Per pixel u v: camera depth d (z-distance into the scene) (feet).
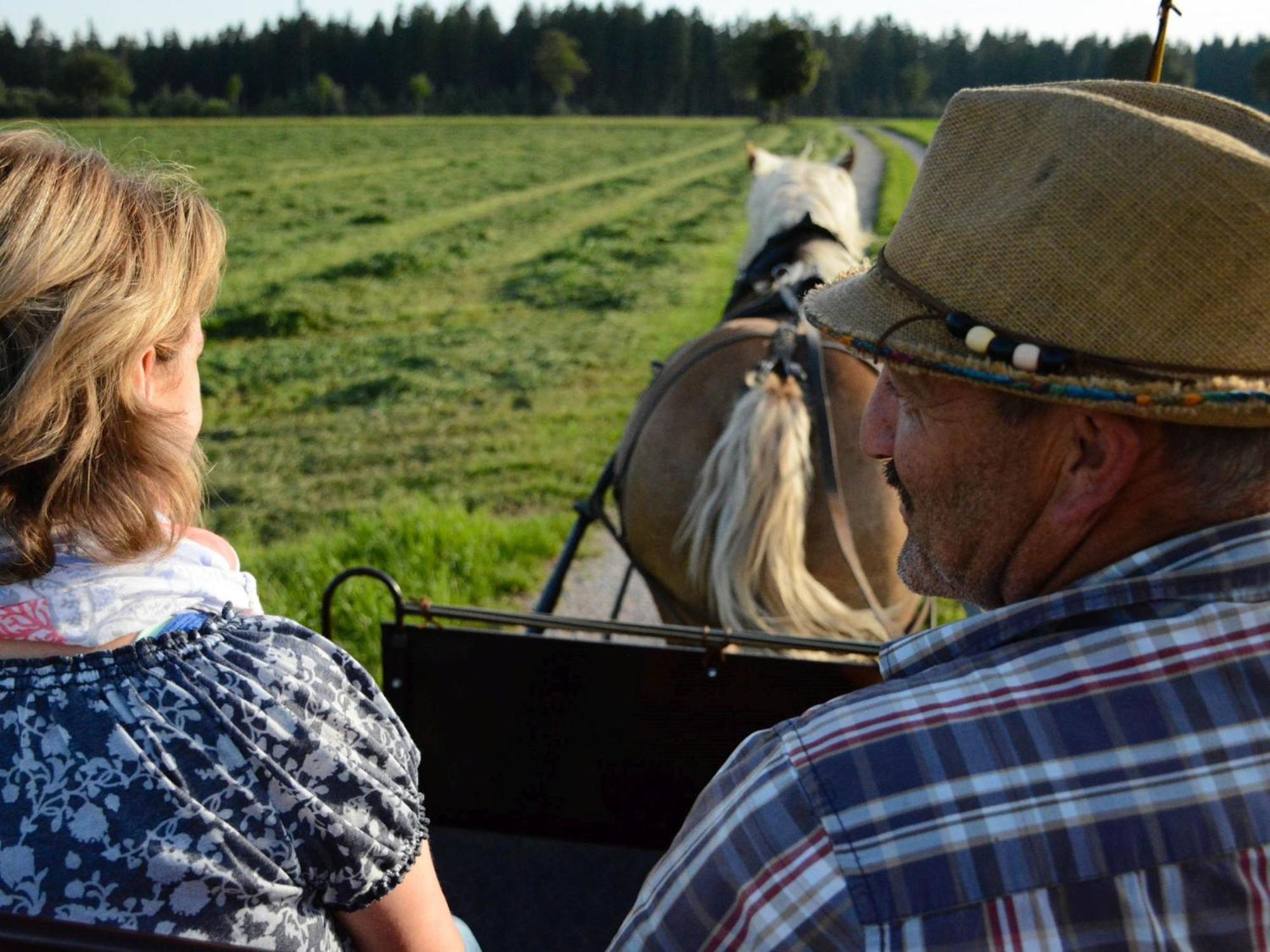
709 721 7.12
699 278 54.60
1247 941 2.33
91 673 3.15
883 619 8.58
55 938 2.88
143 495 3.30
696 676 7.04
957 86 314.96
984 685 2.63
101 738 3.11
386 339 43.11
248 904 3.24
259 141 135.95
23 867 3.04
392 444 28.71
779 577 8.48
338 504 24.08
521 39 307.37
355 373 37.58
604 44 307.37
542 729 7.27
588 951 6.89
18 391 3.02
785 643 6.78
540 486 24.22
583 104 304.30
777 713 7.05
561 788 7.39
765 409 8.58
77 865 3.06
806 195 12.27
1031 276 2.62
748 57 215.51
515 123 192.75
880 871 2.43
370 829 3.43
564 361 37.52
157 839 3.10
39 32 283.59
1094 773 2.46
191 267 3.50
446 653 7.20
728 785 2.83
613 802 7.39
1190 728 2.48
